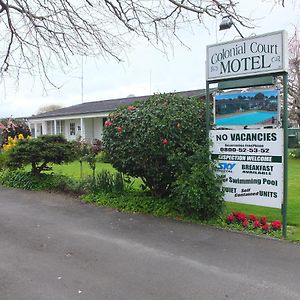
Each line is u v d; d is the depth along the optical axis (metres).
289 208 7.44
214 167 6.27
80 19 4.42
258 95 5.98
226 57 6.30
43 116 29.95
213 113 6.56
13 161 10.62
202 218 6.37
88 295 3.59
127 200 7.61
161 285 3.79
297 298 3.49
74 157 11.24
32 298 3.54
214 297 3.51
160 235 5.60
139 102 7.55
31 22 4.30
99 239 5.45
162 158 6.82
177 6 4.17
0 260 4.61
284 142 5.64
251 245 5.05
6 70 4.90
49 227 6.18
